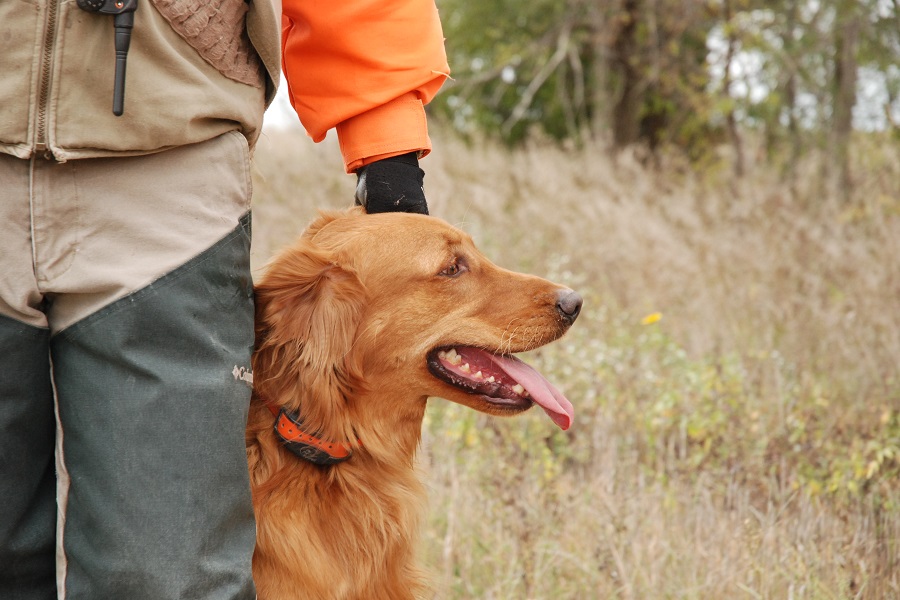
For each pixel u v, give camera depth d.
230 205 1.89
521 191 8.02
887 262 5.53
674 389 4.50
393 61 2.28
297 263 2.39
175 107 1.74
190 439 1.73
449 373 2.60
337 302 2.41
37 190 1.69
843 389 4.50
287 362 2.36
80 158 1.69
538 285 2.68
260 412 2.35
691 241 6.77
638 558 3.07
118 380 1.72
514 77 13.87
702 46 11.95
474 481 3.80
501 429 4.21
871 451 3.73
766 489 3.68
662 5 11.09
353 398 2.46
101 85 1.66
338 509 2.40
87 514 1.73
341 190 8.31
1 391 1.73
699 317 5.56
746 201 7.16
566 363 4.86
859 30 8.36
